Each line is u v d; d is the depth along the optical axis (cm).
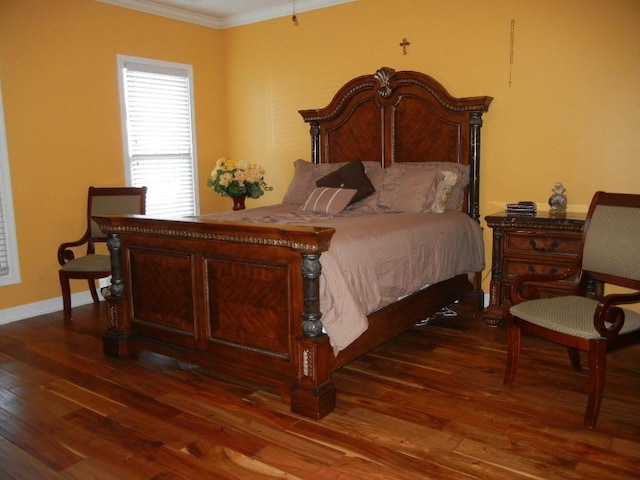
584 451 229
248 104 573
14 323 422
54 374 320
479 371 316
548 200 407
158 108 530
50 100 445
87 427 256
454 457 226
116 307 339
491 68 422
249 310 280
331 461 225
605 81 377
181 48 542
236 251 278
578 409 267
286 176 558
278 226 257
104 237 463
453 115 429
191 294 304
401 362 331
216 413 269
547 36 395
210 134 580
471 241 409
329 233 247
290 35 529
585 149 391
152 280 324
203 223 280
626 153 376
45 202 450
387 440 241
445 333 384
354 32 488
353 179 418
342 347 263
